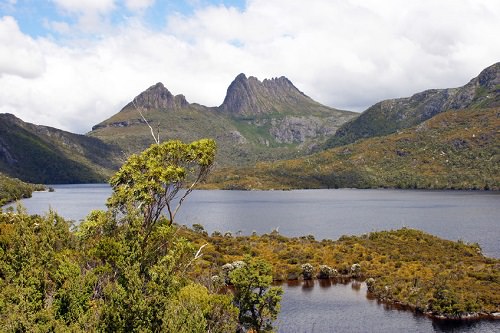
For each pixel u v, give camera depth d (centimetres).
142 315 2553
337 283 9156
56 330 2669
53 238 3697
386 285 8288
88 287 3309
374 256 10700
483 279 8306
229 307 4134
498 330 6344
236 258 10250
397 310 7300
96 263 3828
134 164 3284
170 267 2870
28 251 3453
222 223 19625
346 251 11169
